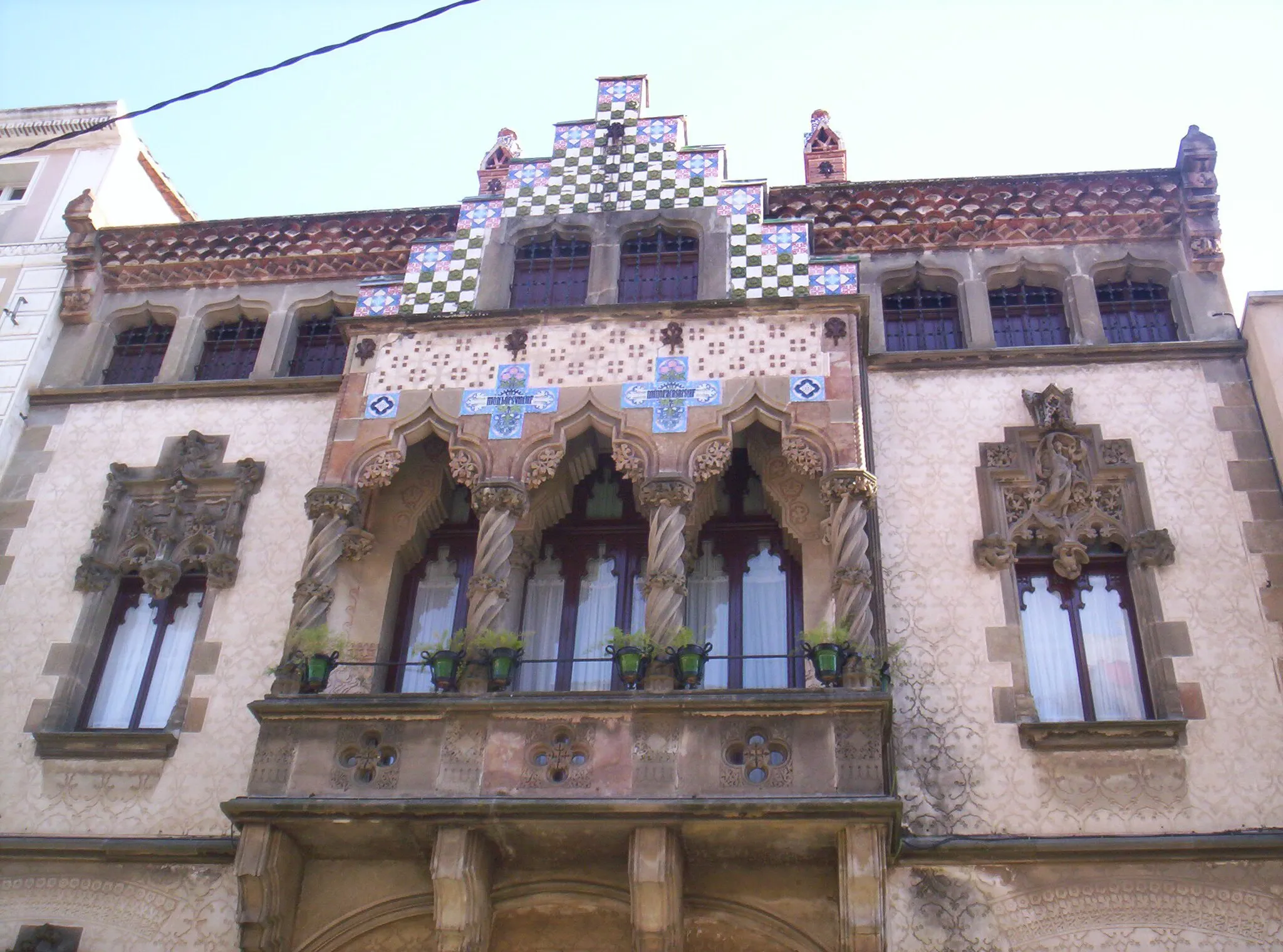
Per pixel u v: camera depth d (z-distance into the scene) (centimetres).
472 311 1611
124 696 1557
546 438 1488
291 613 1534
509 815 1223
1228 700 1370
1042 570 1504
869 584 1341
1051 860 1298
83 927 1367
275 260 1902
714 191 1728
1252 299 1598
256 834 1266
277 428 1714
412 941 1305
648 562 1427
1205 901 1267
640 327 1559
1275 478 1507
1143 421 1570
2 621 1587
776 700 1255
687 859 1278
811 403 1477
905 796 1351
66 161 2080
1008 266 1745
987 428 1588
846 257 1616
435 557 1581
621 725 1270
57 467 1722
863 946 1180
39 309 1881
